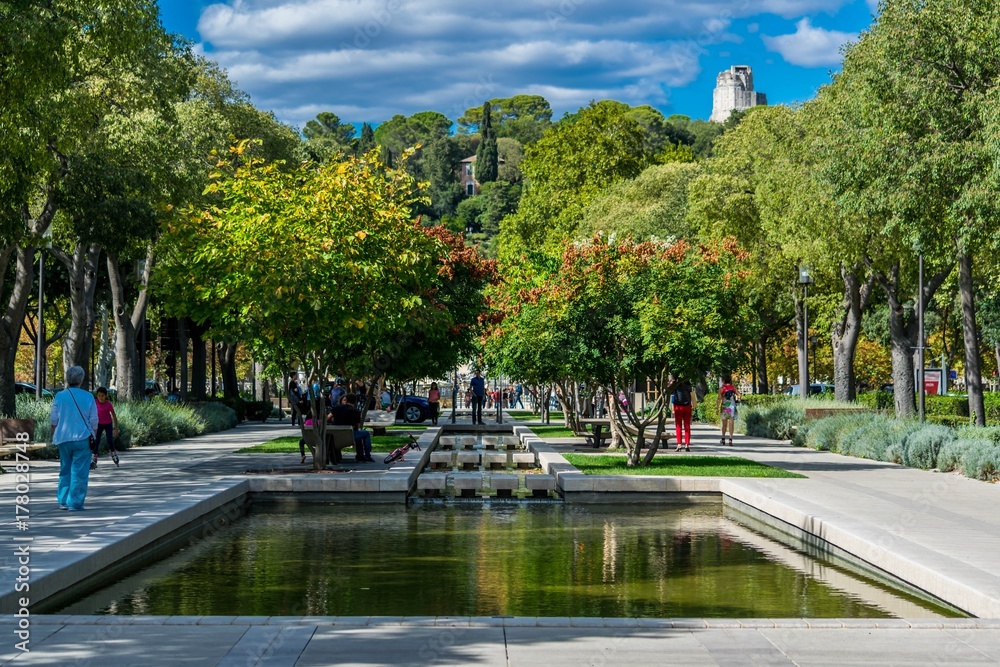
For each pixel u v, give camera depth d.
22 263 27.44
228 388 52.94
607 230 55.97
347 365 31.39
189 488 17.47
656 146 123.00
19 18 19.91
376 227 21.84
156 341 68.88
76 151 27.70
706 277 21.80
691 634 7.96
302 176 21.72
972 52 24.41
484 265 34.28
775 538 14.70
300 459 24.53
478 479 20.05
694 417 51.31
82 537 11.84
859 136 28.14
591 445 29.94
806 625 8.24
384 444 29.98
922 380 29.56
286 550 13.42
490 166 168.62
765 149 42.62
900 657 7.31
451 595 10.43
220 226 20.66
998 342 58.75
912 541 11.91
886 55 26.11
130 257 31.62
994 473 19.61
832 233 33.62
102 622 8.23
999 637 7.88
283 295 19.19
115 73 28.25
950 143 25.06
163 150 29.48
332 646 7.52
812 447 30.56
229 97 45.03
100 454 26.31
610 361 22.17
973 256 33.22
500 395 47.06
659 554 13.15
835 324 44.00
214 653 7.33
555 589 10.78
